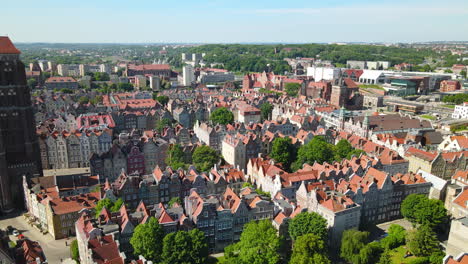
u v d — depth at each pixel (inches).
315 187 6141.7
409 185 6648.6
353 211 5669.3
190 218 5561.0
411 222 6176.2
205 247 4968.0
